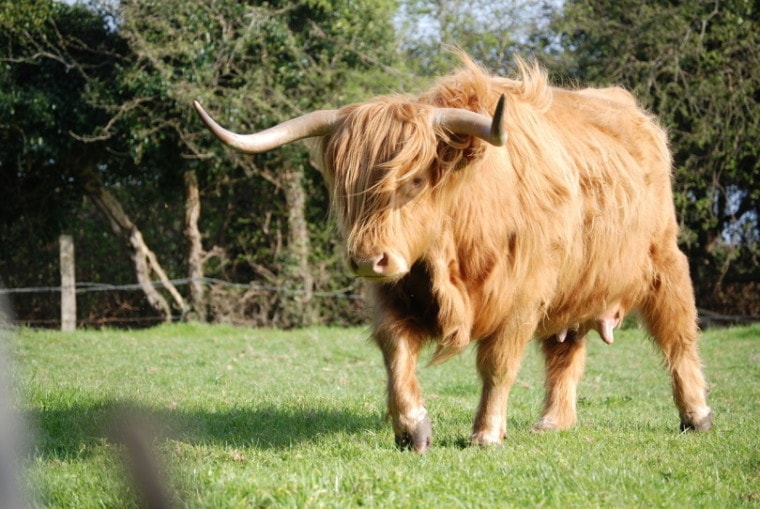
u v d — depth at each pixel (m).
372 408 11.06
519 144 8.17
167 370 15.38
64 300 25.00
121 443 3.71
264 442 8.52
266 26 25.45
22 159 25.59
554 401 10.26
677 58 27.44
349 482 6.45
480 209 7.77
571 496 6.40
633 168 9.89
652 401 13.38
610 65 28.34
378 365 17.73
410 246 7.27
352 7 26.66
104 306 27.09
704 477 7.37
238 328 24.48
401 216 7.20
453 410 11.47
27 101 24.41
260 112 25.12
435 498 6.15
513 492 6.50
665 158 10.77
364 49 26.78
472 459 7.56
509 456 7.77
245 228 27.58
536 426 10.12
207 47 25.00
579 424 10.48
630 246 9.79
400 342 7.88
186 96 24.02
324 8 26.44
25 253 26.58
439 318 7.84
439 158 7.36
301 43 26.58
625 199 9.58
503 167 7.97
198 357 17.75
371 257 7.07
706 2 28.34
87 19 25.92
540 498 6.33
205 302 26.64
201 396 11.77
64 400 10.37
